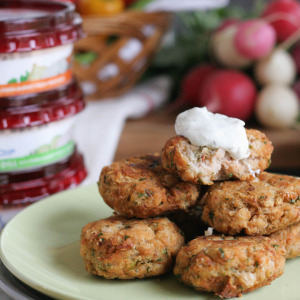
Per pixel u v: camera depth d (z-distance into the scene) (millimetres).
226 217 456
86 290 439
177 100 842
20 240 495
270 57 763
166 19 805
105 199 487
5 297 464
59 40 567
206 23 853
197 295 435
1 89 558
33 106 568
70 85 603
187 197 474
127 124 780
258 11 858
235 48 756
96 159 654
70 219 528
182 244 463
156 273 451
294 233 471
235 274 425
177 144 464
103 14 773
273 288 440
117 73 792
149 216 476
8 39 542
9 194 575
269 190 463
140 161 508
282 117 746
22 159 576
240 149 464
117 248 446
